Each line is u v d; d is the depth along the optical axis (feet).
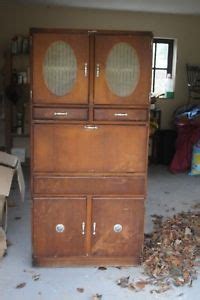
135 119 8.54
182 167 18.81
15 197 14.25
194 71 20.63
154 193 15.48
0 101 19.45
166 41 20.77
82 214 8.91
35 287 8.30
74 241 9.04
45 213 8.85
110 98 8.42
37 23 19.44
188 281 8.66
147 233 11.17
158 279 8.71
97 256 9.14
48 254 9.05
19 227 11.53
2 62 19.36
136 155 8.70
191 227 11.61
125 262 9.23
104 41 8.20
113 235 9.07
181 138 18.90
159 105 21.02
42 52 8.16
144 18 20.08
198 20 20.52
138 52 8.29
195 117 18.99
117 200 8.89
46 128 8.46
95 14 19.71
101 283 8.52
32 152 8.55
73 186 8.75
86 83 8.33
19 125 19.36
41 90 8.30
